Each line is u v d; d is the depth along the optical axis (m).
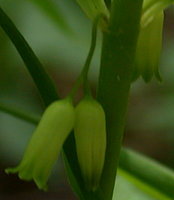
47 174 0.17
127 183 0.23
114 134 0.19
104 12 0.18
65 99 0.18
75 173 0.18
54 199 0.47
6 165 0.42
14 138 0.38
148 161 0.22
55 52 0.35
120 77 0.18
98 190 0.18
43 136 0.17
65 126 0.17
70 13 0.30
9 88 0.39
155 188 0.22
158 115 0.39
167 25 0.52
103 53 0.18
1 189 0.48
